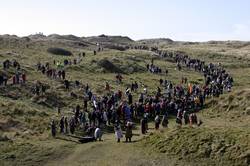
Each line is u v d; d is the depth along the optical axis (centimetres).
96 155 4588
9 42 12788
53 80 8075
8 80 7569
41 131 5575
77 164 4397
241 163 4059
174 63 12206
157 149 4484
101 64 10256
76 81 7962
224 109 6694
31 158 4606
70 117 6053
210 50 17012
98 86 8125
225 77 9369
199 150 4306
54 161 4541
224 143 4341
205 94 7469
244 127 5375
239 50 17438
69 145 4994
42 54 11306
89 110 6588
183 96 7412
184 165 4156
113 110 6044
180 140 4516
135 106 6538
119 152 4572
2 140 5034
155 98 6850
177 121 5959
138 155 4422
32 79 7806
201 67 11306
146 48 16200
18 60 9562
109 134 5631
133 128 5912
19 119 5806
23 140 5141
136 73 10312
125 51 13500
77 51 13050
